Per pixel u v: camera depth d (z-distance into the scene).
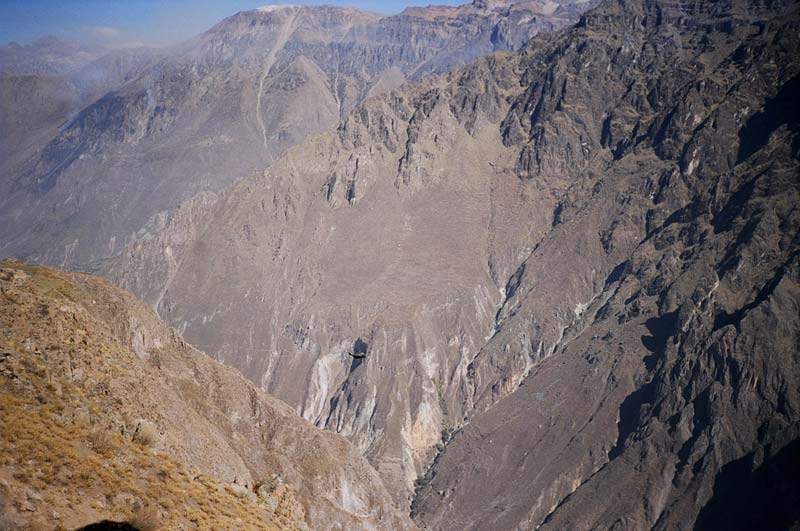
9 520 60.25
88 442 73.62
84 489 67.06
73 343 92.38
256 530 73.75
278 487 98.12
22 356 81.44
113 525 64.31
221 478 93.25
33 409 74.69
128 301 140.00
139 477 73.31
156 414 95.75
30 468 65.94
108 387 89.25
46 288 118.56
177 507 71.56
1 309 90.00
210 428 119.56
